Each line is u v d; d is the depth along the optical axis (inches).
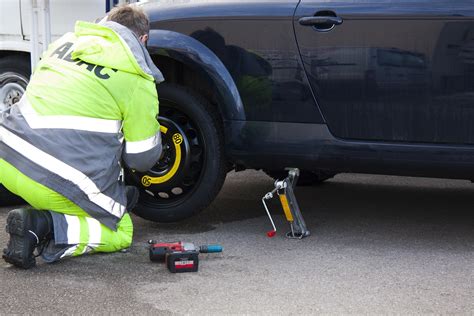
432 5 165.6
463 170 168.1
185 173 184.5
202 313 138.4
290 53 174.1
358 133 172.2
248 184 245.6
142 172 185.0
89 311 138.9
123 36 162.7
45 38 228.4
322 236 187.2
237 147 179.5
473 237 187.2
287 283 154.0
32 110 158.7
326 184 247.4
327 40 171.6
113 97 158.4
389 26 167.8
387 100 169.5
